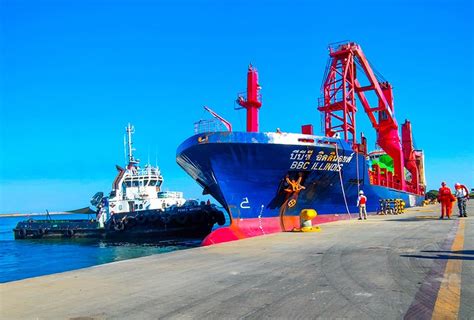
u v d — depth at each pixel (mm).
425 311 4816
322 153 17922
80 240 41312
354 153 20141
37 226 45688
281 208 18281
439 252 8914
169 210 36250
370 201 25094
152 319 4883
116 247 33625
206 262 8930
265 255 9586
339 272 7176
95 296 6133
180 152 18844
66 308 5508
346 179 20484
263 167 17172
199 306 5359
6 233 66688
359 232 13977
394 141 33844
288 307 5156
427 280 6320
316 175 18547
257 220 17734
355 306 5098
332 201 20500
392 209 25625
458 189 19734
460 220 17719
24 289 6809
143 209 40094
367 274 6910
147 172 41438
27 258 29828
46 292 6539
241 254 9953
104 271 8289
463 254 8539
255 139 16422
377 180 27500
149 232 36406
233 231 16328
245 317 4820
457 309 4855
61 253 32094
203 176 18922
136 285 6801
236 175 17172
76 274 8062
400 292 5684
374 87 28438
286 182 17828
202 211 35406
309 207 19312
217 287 6418
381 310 4902
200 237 35812
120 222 37688
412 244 10352
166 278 7293
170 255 10219
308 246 10883
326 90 25344
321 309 5023
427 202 51094
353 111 24734
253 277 7074
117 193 41500
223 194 17391
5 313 5367
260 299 5590
